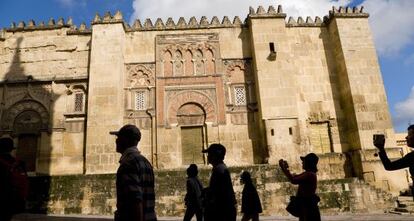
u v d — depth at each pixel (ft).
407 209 50.67
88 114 64.75
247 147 67.41
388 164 16.21
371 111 67.00
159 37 72.79
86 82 69.92
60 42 72.43
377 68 69.72
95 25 70.13
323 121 70.13
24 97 69.46
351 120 68.03
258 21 71.77
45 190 49.83
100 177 51.03
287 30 74.38
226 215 17.13
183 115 69.00
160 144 66.69
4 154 18.11
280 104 66.85
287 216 49.34
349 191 53.16
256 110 69.21
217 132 67.82
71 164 65.46
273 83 68.03
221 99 69.67
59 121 67.82
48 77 70.38
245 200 28.37
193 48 72.64
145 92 70.18
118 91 66.33
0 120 68.03
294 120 65.92
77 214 49.06
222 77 70.95
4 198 17.06
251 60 72.38
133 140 13.73
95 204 49.85
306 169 19.77
